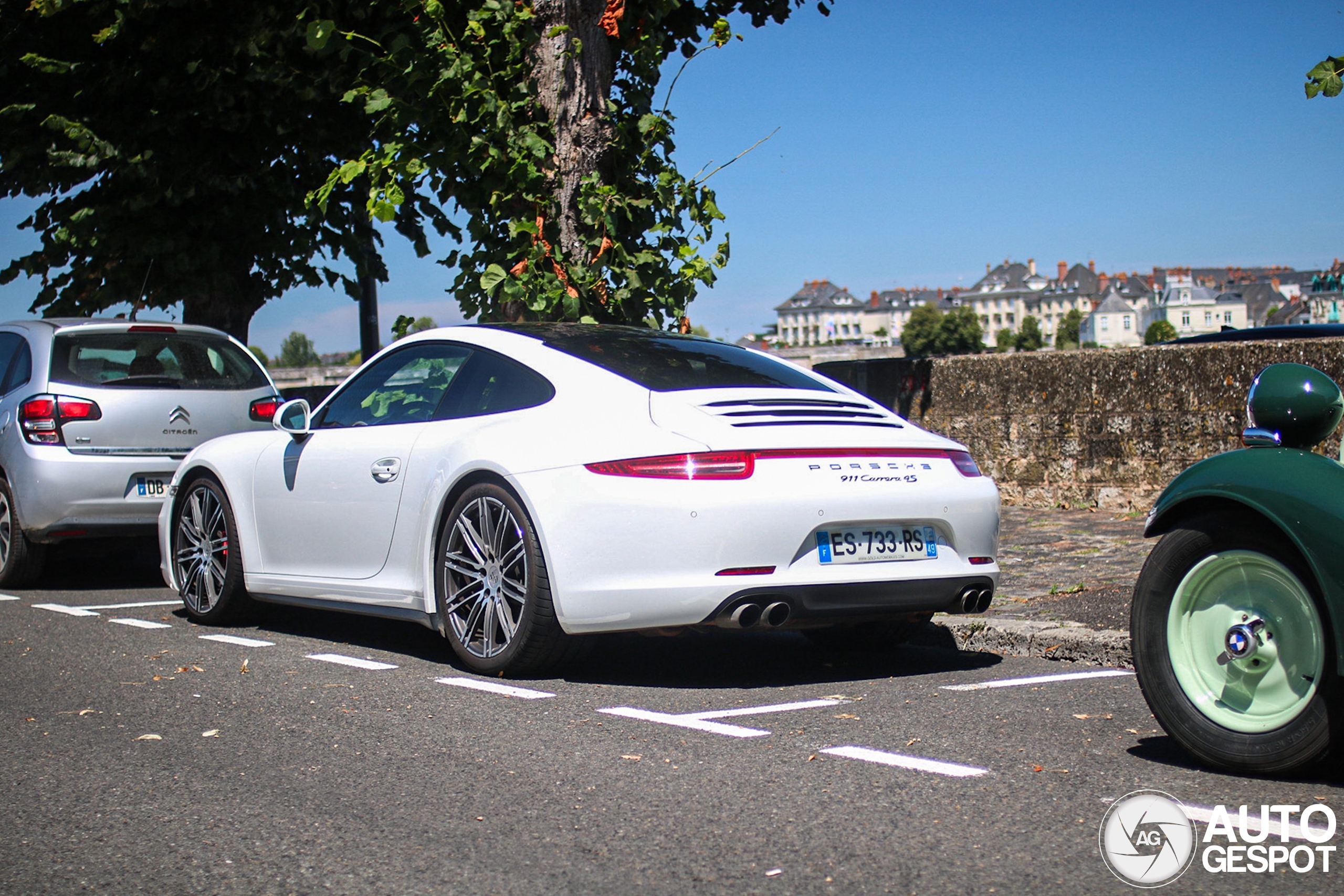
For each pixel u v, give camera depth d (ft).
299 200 41.73
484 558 15.55
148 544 31.48
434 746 12.03
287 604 19.04
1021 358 33.50
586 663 16.24
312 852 9.07
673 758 11.46
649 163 27.20
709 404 14.76
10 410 25.80
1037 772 10.84
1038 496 33.32
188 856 9.05
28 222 42.11
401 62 27.04
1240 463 10.76
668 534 13.74
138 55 38.60
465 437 15.98
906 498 14.55
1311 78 19.56
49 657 17.29
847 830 9.34
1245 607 10.69
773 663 16.60
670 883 8.33
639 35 27.40
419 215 38.70
